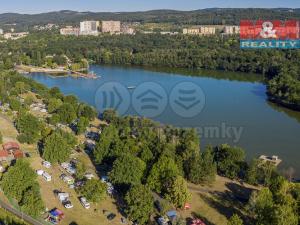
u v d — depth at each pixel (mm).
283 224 192125
